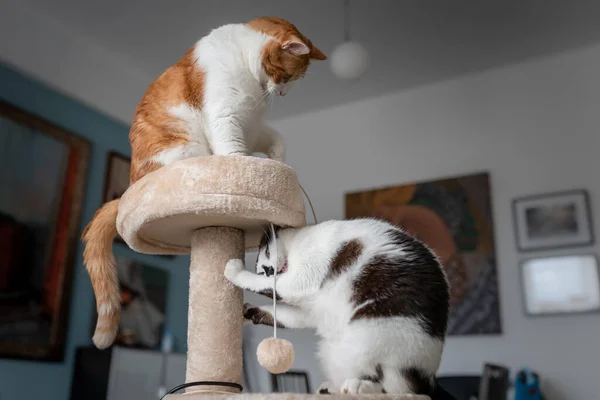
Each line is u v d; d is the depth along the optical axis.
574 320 2.86
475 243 3.17
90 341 2.83
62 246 2.74
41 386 2.56
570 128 3.13
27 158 2.63
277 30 1.32
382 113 3.72
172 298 3.38
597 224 2.93
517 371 2.89
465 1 2.74
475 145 3.36
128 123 3.32
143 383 2.71
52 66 2.85
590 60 3.17
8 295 2.46
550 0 2.74
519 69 3.35
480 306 3.05
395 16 2.86
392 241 1.03
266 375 3.04
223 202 0.93
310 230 1.05
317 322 1.02
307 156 3.89
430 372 0.96
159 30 3.02
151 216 0.98
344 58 2.48
